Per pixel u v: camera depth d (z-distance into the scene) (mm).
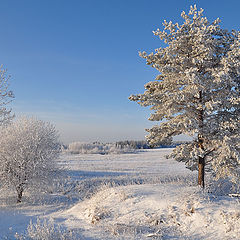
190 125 12141
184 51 13891
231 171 11648
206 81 12461
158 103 13680
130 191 13008
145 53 14500
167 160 47688
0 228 10344
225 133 12156
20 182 16359
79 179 23234
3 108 19531
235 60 12078
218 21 13664
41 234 8570
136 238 8883
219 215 9492
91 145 90875
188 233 9125
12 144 16891
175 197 11492
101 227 10133
